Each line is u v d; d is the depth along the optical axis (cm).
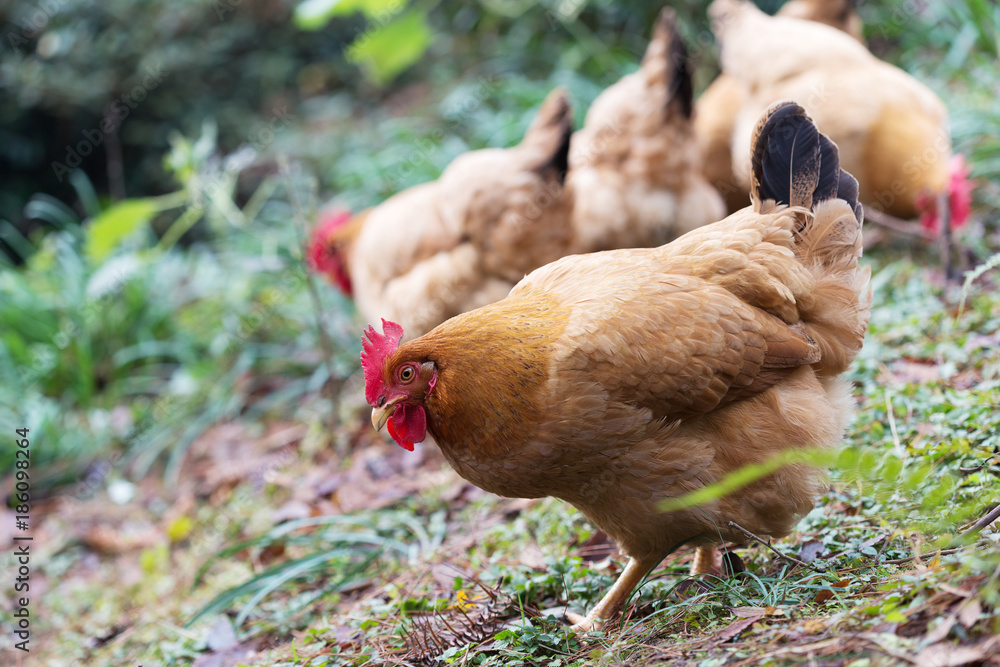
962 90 729
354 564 443
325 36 1218
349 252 634
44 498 678
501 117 847
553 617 312
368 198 862
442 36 1152
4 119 1075
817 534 329
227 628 407
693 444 286
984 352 423
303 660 332
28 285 805
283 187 991
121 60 1088
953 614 213
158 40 1103
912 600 229
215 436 681
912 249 586
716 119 648
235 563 500
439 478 505
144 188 1129
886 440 366
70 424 729
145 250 837
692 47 892
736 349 285
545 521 408
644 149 505
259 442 652
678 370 279
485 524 436
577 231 516
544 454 282
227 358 732
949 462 334
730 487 238
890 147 549
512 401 280
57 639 488
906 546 291
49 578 568
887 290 546
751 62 603
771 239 306
